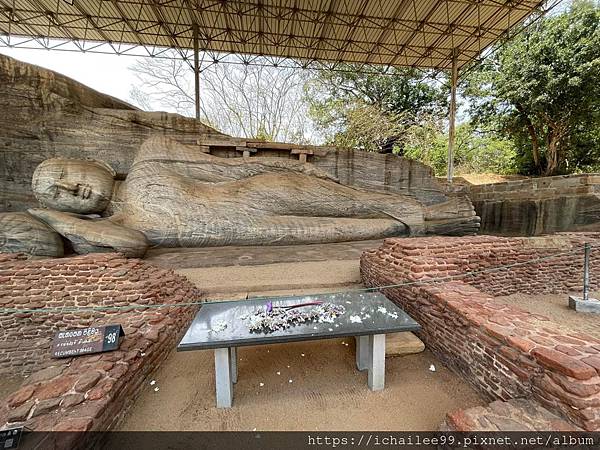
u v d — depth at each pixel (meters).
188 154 5.55
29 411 1.49
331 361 2.45
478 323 1.99
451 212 5.77
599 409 1.35
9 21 8.26
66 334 2.05
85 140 5.86
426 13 8.26
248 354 2.57
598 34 8.18
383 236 5.65
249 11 8.38
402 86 14.15
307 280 3.93
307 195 5.50
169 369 2.38
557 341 1.71
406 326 2.00
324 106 14.05
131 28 8.90
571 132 10.48
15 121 5.34
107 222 4.44
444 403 1.93
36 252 3.86
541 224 6.39
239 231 4.95
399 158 7.19
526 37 10.27
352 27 8.98
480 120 12.82
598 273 4.57
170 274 3.46
